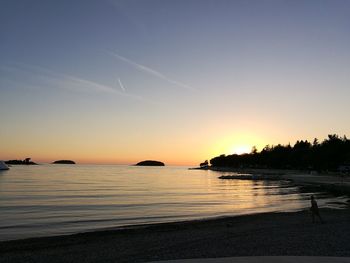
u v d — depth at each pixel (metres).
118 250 21.02
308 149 173.75
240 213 42.19
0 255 20.08
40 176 151.62
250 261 15.23
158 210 45.09
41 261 18.67
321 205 49.53
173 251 20.23
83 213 41.62
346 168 136.38
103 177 158.00
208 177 169.25
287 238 23.33
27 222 34.44
